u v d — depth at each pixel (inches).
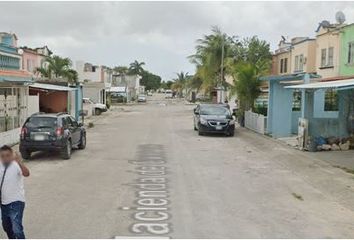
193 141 968.9
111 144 902.4
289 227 366.3
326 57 1221.7
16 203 299.6
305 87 736.3
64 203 432.5
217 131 1062.4
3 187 297.0
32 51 1895.9
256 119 1176.2
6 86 889.5
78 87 1542.8
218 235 341.7
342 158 727.1
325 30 1224.2
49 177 561.9
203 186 516.1
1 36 1654.8
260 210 416.5
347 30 1101.7
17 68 1115.3
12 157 302.4
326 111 967.6
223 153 789.9
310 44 1396.4
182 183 530.6
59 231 347.3
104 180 544.1
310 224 376.2
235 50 2148.1
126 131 1187.3
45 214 394.0
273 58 1843.0
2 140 823.7
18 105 959.6
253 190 501.0
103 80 3329.2
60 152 701.3
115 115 1932.8
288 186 525.3
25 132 690.8
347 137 824.3
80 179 549.6
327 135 827.4
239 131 1206.9
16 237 298.2
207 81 2269.9
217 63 2201.0
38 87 1186.6
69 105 1462.8
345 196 478.9
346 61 1106.1
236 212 407.8
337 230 361.1
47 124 694.5
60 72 2015.3
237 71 1379.2
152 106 2950.3
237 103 1573.6
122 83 4456.2
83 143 828.0
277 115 1055.6
